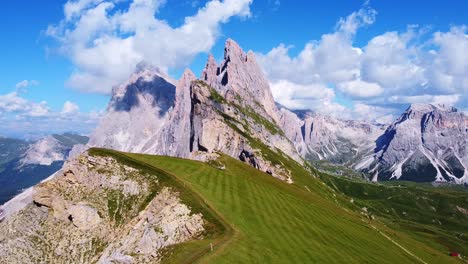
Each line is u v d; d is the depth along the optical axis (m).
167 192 116.62
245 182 143.12
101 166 133.00
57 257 111.88
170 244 90.06
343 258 92.25
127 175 128.12
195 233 93.06
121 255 91.50
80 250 111.94
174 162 146.25
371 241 128.12
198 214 98.75
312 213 131.88
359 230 143.12
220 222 95.69
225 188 126.62
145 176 126.12
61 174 131.88
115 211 119.06
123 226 113.69
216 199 112.31
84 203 121.12
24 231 119.62
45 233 118.44
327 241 102.62
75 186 129.00
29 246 115.50
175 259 80.06
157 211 110.44
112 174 129.62
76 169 132.00
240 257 78.62
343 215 173.12
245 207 111.69
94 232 115.50
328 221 130.12
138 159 140.62
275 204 124.62
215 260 76.12
